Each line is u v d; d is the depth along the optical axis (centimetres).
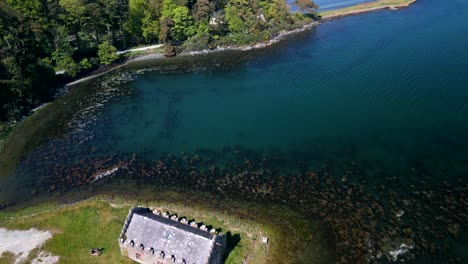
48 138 11825
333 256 7375
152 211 8131
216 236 6844
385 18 19900
